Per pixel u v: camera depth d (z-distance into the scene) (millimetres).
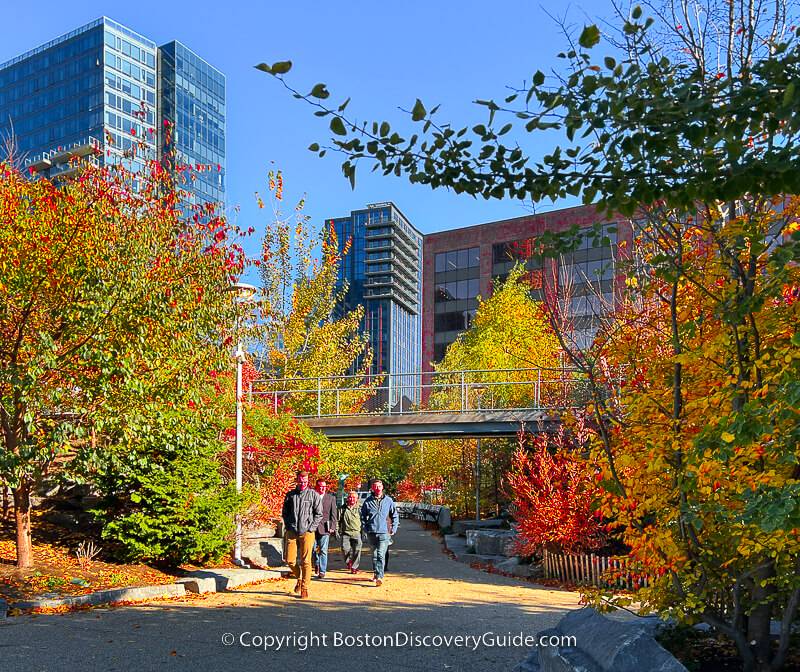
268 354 29656
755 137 5043
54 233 12094
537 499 16078
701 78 4441
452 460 32500
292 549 12859
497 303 35031
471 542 20938
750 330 5199
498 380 32469
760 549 4848
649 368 5965
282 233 29812
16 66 105438
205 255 14195
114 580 12734
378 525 14133
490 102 4352
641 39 4895
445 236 70312
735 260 5336
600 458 5934
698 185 4242
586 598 6078
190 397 13531
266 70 4098
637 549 5625
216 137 110750
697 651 5891
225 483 17875
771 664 5270
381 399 33000
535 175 4594
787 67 3951
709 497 5098
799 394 3965
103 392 12367
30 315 12406
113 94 98125
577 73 4309
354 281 192500
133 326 12445
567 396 15695
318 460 20375
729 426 4285
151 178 14680
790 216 5406
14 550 14016
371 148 4582
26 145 102812
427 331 70438
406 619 10250
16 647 8273
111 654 7980
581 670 4801
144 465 13320
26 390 11586
